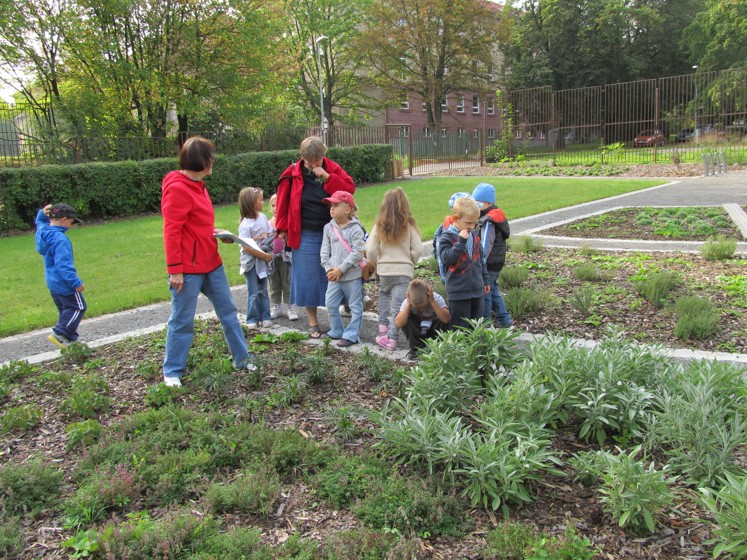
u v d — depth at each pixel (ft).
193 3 67.72
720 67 144.36
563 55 163.63
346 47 140.87
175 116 87.97
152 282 28.53
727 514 8.60
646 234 35.17
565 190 60.59
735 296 21.63
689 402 11.21
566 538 8.89
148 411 13.53
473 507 10.00
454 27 140.36
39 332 21.89
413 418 11.28
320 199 18.86
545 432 11.32
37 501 10.47
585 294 21.03
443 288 21.79
